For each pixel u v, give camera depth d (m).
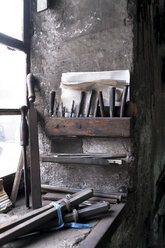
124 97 1.14
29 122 1.17
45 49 1.38
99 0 1.25
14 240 0.87
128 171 1.24
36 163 1.14
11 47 1.29
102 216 1.03
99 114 1.24
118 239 1.14
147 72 1.55
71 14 1.32
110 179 1.27
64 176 1.37
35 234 0.92
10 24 1.30
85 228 0.94
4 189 1.28
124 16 1.21
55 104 1.37
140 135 1.39
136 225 1.45
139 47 1.31
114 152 1.26
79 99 1.27
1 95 1.27
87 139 1.31
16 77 1.37
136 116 1.28
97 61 1.27
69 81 1.29
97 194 1.21
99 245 0.84
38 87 1.40
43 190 1.35
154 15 1.73
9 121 1.36
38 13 1.39
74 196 1.10
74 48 1.31
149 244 1.82
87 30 1.28
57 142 1.37
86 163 1.18
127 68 1.21
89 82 1.22
